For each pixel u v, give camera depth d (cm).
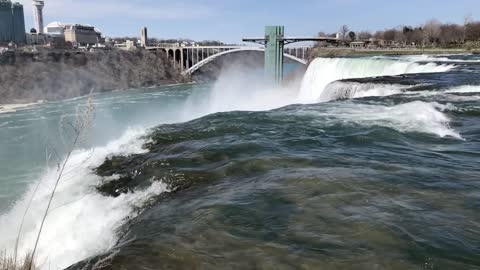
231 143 860
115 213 587
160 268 382
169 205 563
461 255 400
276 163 713
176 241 438
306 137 898
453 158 724
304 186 588
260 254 407
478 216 480
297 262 392
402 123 989
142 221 511
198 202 555
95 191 686
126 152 875
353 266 384
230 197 562
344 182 596
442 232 443
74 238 547
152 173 717
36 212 647
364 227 457
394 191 561
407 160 714
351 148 805
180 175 689
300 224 471
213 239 442
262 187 593
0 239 595
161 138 962
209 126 1046
